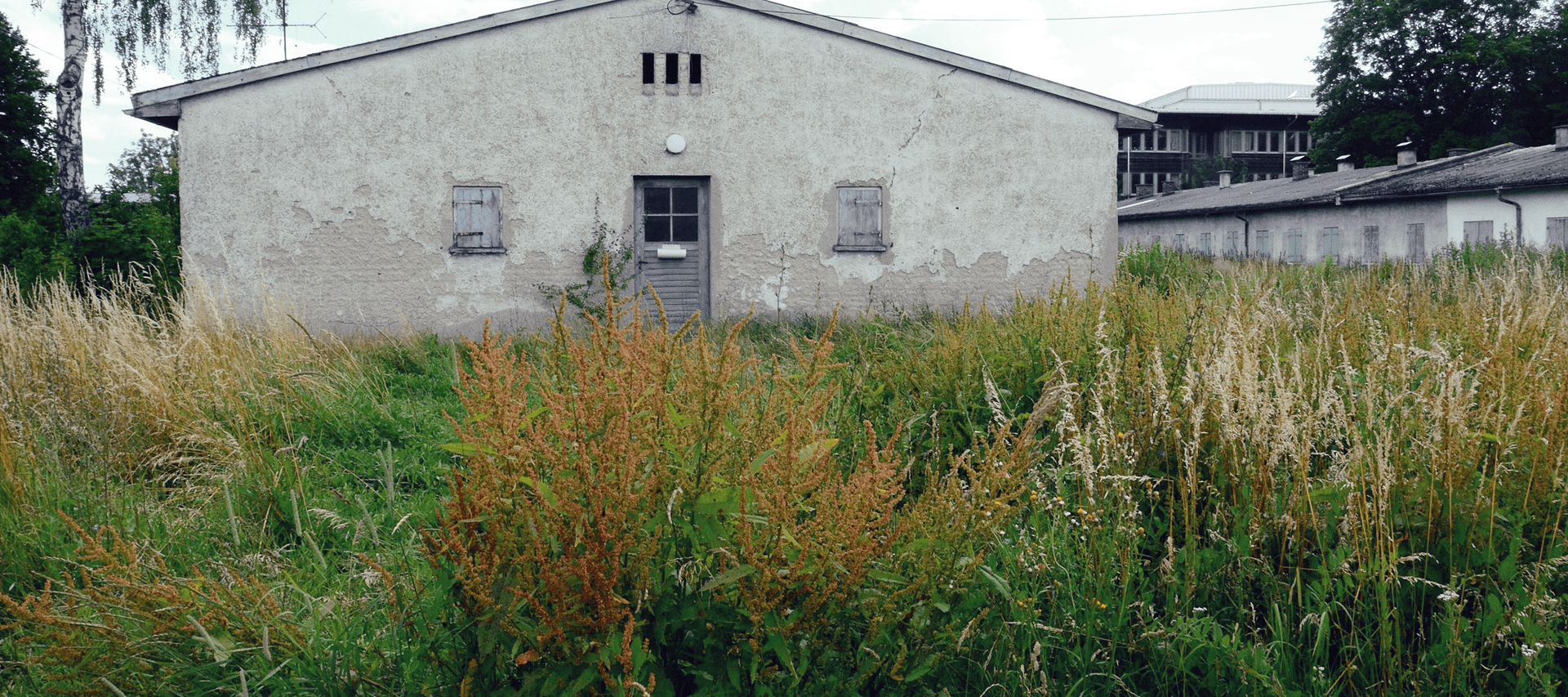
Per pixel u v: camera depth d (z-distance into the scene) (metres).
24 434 4.32
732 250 11.80
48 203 29.39
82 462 4.25
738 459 2.15
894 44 11.86
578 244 11.49
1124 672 2.59
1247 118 59.53
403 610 2.37
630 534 1.97
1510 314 4.28
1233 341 3.36
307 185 10.94
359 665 2.33
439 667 2.21
